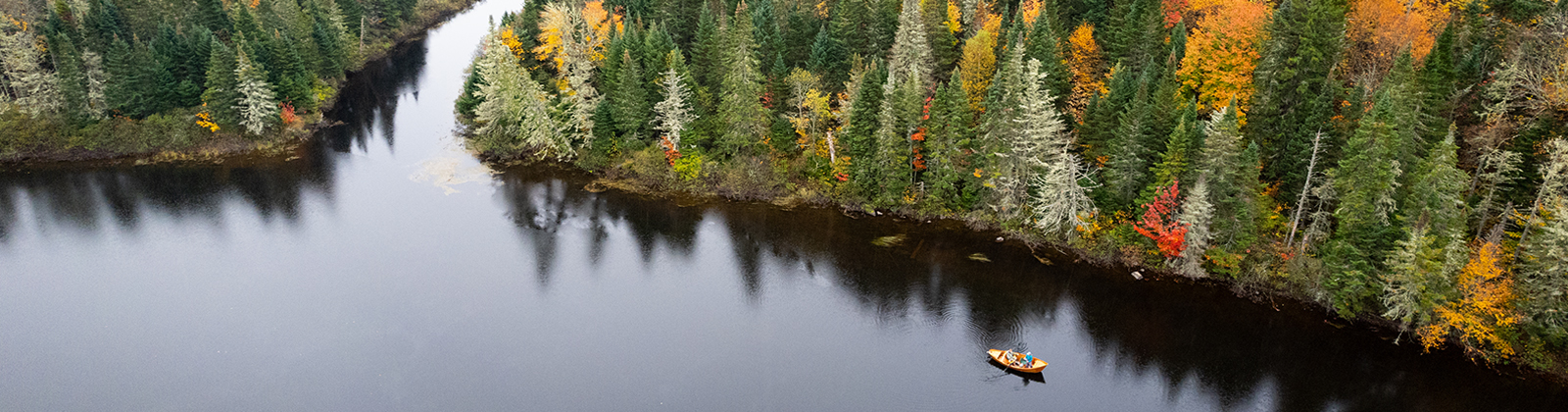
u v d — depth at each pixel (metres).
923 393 54.22
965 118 71.00
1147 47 77.50
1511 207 53.97
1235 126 58.56
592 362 57.09
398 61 132.00
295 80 101.75
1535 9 64.12
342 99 112.62
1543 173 53.41
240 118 95.06
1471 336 55.06
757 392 54.34
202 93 95.00
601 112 86.38
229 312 62.34
